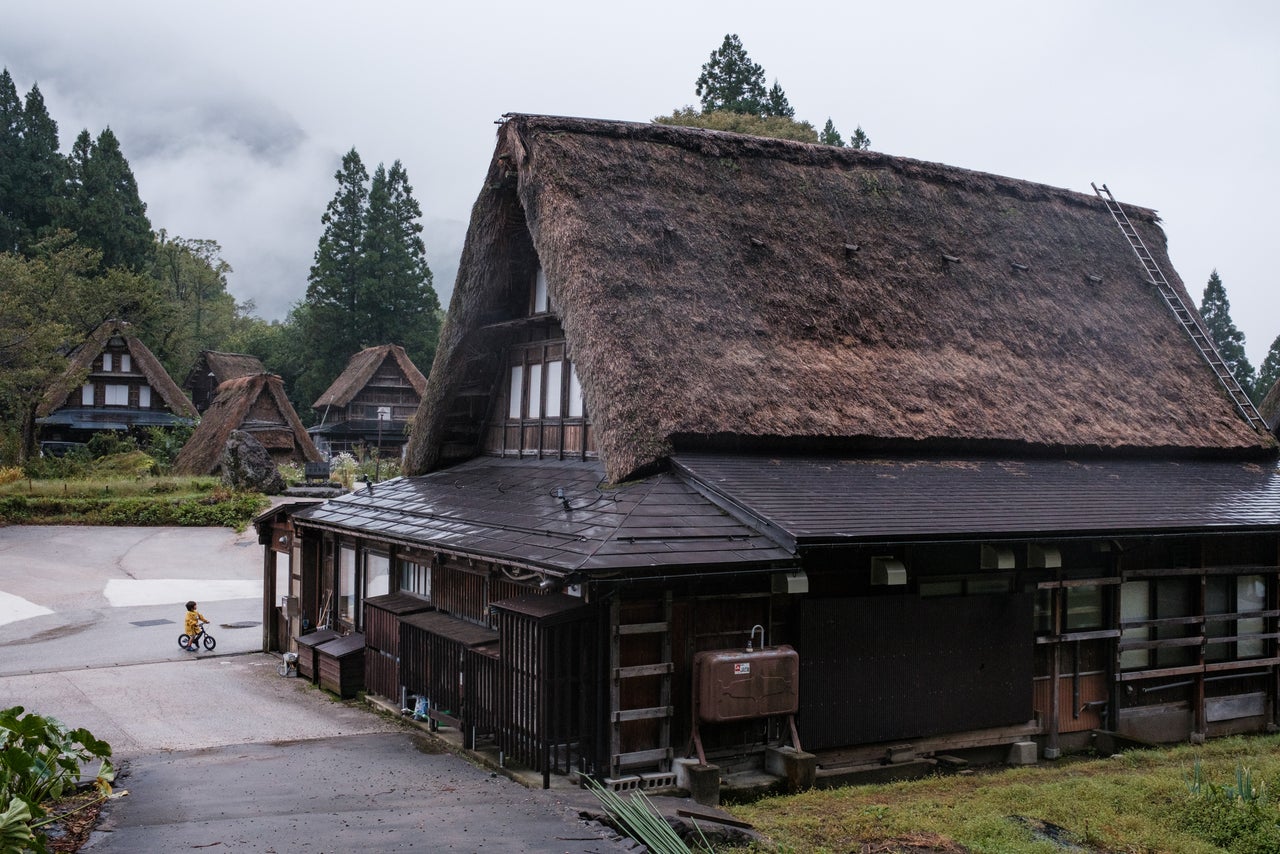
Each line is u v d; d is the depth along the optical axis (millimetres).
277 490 30438
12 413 37406
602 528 8648
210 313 69312
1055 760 10938
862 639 9656
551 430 13367
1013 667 10578
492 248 13367
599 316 10805
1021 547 10789
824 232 13664
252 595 19891
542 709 8094
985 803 8164
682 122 32406
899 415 11734
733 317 11742
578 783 8281
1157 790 8516
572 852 6012
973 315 13891
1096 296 15672
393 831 6414
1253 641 12703
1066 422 13062
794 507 9125
